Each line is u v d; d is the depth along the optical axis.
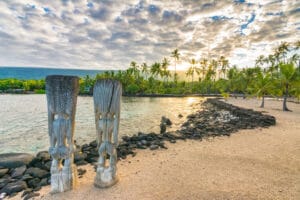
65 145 4.52
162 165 6.37
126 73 59.62
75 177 4.71
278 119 16.52
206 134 11.02
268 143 9.20
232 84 58.84
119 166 6.30
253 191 4.67
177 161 6.75
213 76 69.50
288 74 22.52
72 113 4.43
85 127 14.84
